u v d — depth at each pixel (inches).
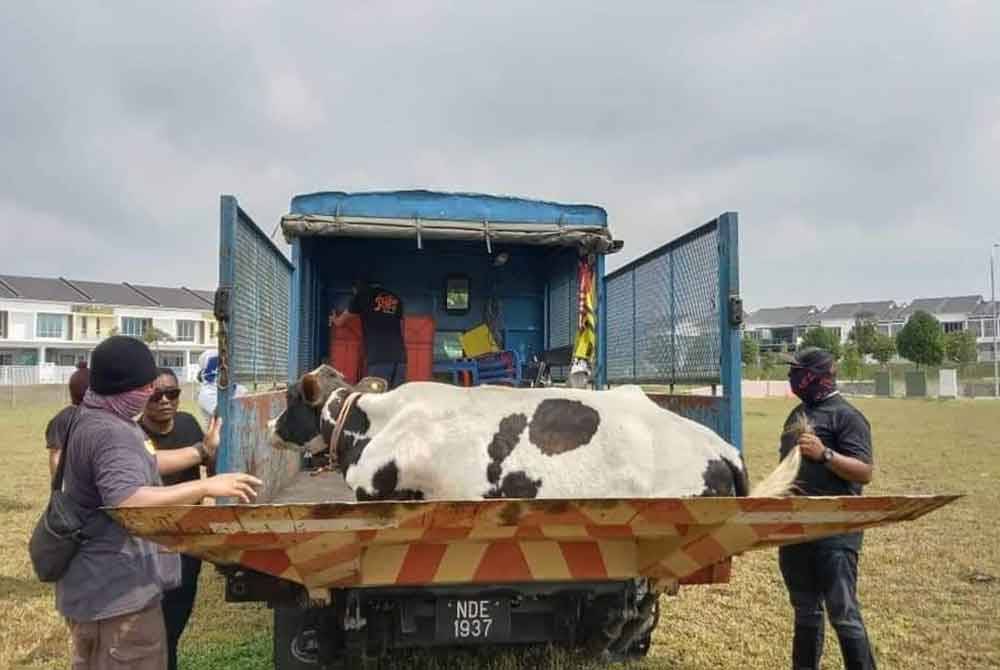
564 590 156.5
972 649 222.4
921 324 2800.2
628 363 276.8
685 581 161.8
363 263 333.1
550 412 167.6
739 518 124.6
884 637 231.8
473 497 162.7
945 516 401.7
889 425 996.6
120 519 112.7
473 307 340.2
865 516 125.6
